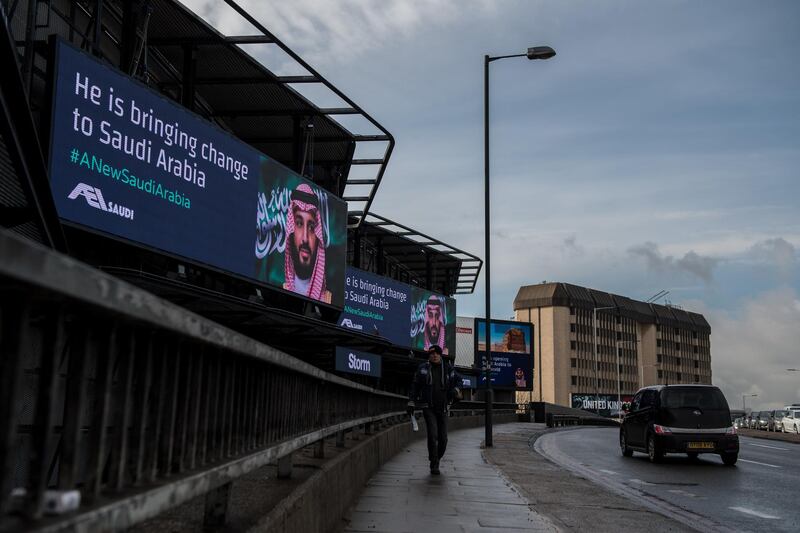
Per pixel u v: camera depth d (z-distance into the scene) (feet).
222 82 64.44
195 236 52.11
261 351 12.26
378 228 125.59
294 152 73.72
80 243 43.80
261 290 63.31
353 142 82.28
